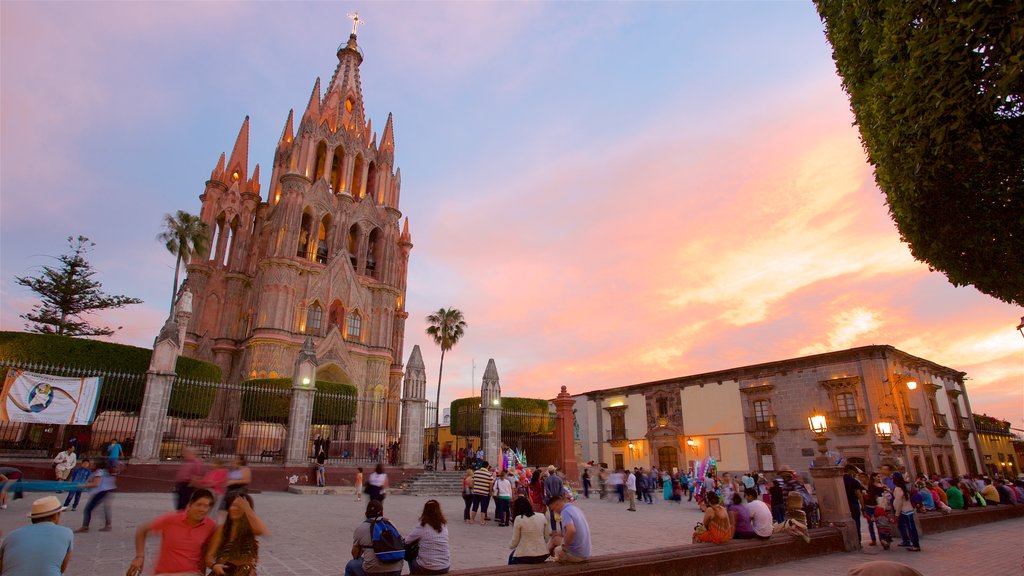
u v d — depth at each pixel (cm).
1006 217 745
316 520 1384
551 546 830
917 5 617
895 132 702
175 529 511
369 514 669
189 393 2512
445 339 5975
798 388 3912
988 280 857
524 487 1853
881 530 1282
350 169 5359
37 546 481
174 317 3619
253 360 4156
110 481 1099
